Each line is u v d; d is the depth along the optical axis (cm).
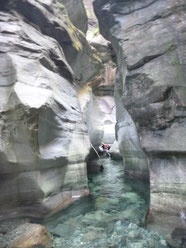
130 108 457
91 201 536
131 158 753
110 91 2367
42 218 407
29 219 402
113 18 579
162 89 400
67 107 592
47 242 319
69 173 539
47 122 453
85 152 627
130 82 466
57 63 639
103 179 808
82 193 562
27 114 388
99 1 629
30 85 451
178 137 369
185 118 368
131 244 316
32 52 537
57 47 685
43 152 430
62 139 523
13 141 399
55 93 529
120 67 637
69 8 1026
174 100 384
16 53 497
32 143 396
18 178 410
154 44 457
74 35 884
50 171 464
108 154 1501
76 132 614
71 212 461
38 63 522
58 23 745
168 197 372
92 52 1095
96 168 1020
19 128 397
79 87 992
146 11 516
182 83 386
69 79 700
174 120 383
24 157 403
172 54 423
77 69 968
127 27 537
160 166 401
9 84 445
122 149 790
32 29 624
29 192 416
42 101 426
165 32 454
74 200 526
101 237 343
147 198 544
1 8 604
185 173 361
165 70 416
